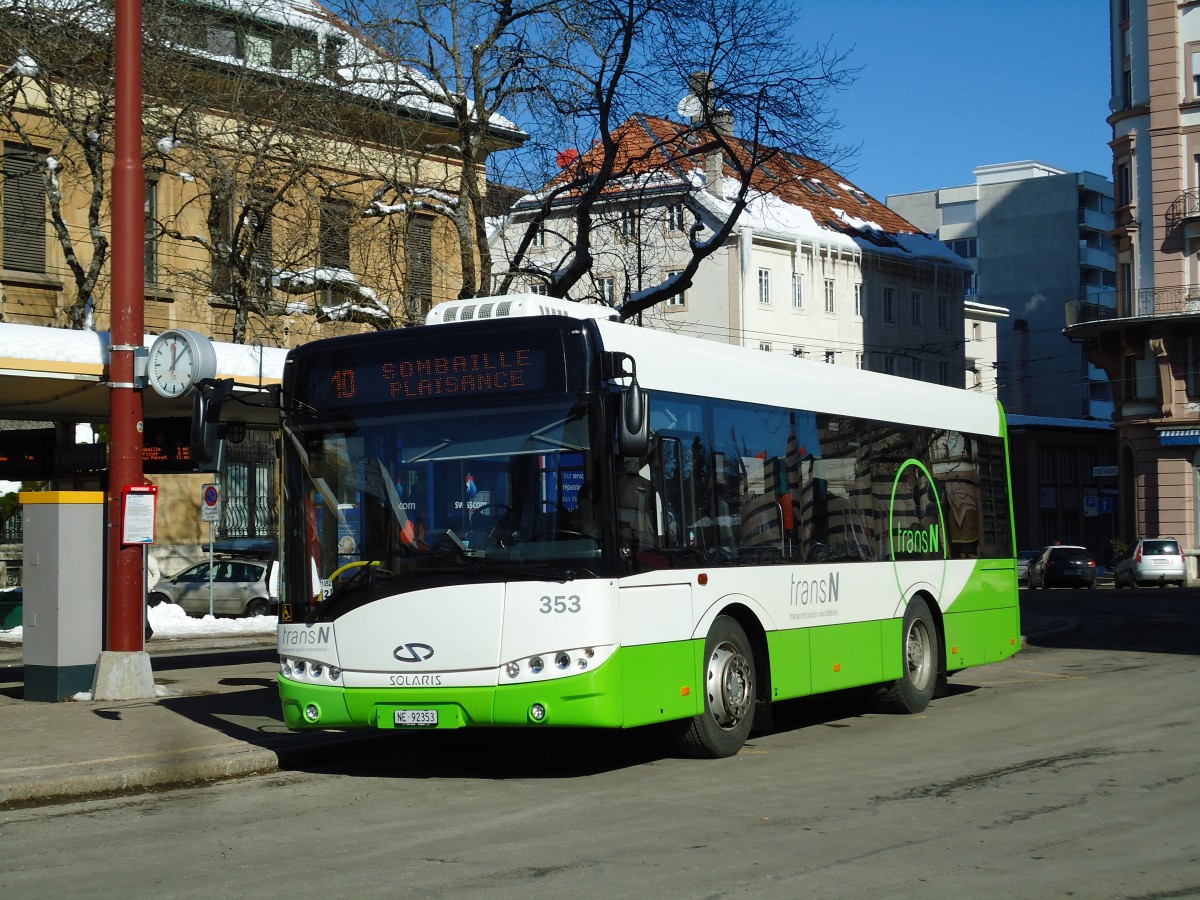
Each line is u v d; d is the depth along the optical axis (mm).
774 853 7836
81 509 15719
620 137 25656
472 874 7484
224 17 26578
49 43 24625
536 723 10102
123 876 7719
